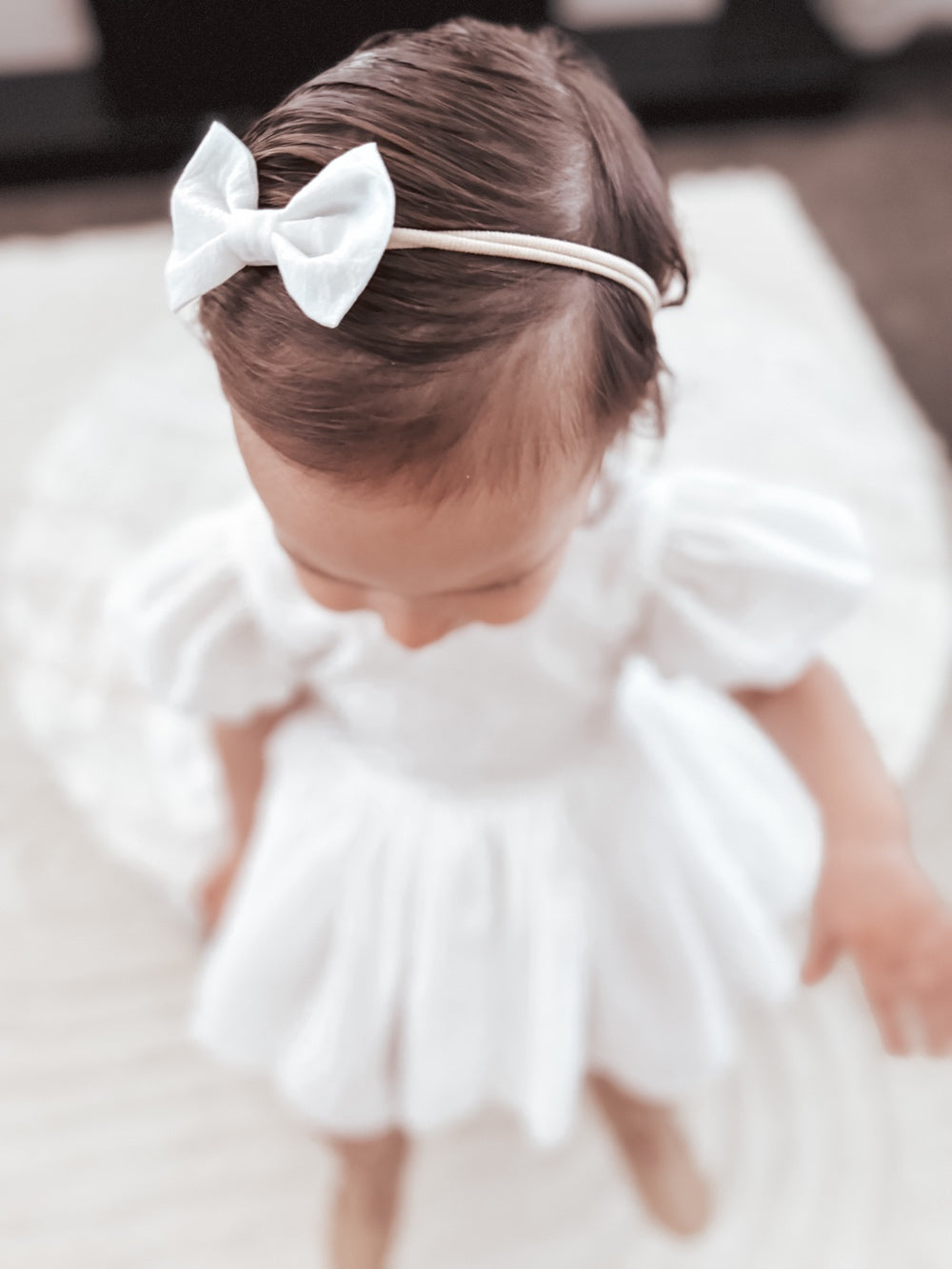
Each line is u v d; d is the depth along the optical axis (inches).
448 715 28.9
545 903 32.4
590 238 18.5
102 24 73.1
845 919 29.1
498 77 18.5
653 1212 41.8
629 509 25.4
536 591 21.7
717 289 65.6
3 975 47.1
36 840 49.9
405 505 18.3
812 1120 43.6
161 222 75.5
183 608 28.0
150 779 50.8
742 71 79.6
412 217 16.9
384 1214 40.9
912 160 78.5
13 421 61.3
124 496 58.1
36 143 76.4
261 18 74.2
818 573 26.0
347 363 16.9
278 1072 38.4
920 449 59.3
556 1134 36.1
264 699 31.1
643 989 35.6
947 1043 29.5
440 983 34.0
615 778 32.1
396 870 33.0
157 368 62.9
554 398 18.1
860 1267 40.8
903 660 52.6
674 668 28.5
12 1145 43.8
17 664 53.8
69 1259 41.8
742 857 37.7
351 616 26.3
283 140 17.9
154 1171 43.4
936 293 70.2
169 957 47.5
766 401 60.4
